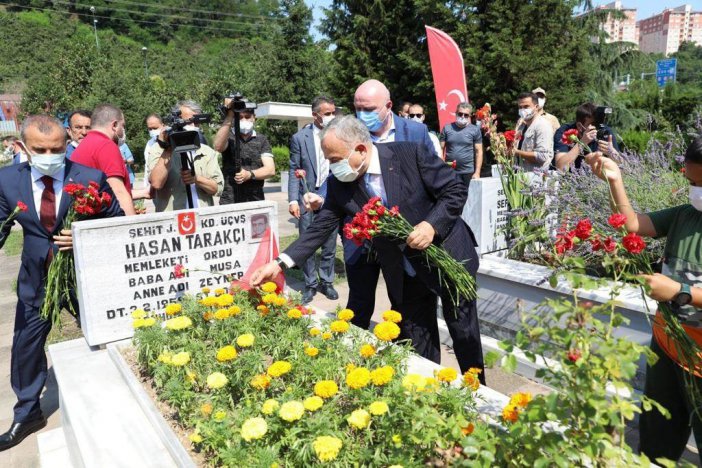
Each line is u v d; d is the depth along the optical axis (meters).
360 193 2.59
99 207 2.80
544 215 3.91
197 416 1.92
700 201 1.79
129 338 2.94
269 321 2.61
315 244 2.71
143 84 31.62
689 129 4.25
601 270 3.40
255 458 1.61
